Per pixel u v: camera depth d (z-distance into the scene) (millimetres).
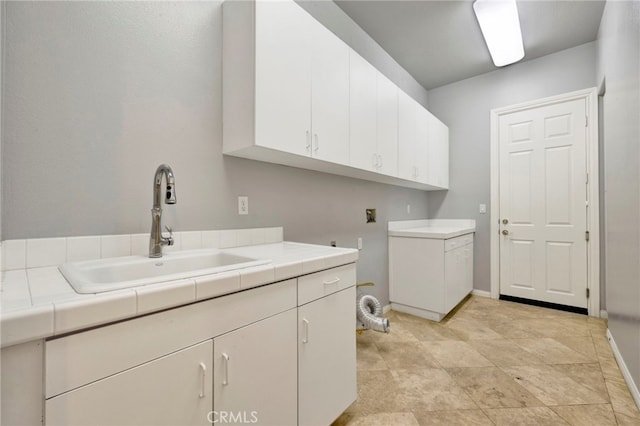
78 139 1091
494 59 2918
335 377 1298
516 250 3158
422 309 2705
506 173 3225
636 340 1495
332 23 2246
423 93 3695
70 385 612
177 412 775
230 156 1584
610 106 2107
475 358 1946
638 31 1479
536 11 2332
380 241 2863
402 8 2316
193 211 1432
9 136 949
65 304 602
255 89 1307
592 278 2723
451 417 1390
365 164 2031
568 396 1535
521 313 2797
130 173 1224
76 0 1088
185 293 775
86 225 1109
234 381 907
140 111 1255
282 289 1063
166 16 1342
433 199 3775
